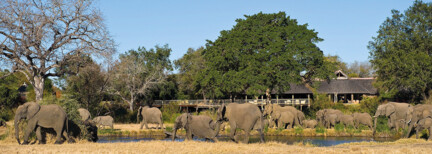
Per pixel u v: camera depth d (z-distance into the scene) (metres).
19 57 31.08
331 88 58.31
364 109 43.72
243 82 43.16
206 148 14.62
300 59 44.69
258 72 44.69
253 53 45.75
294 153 13.32
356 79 61.09
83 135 20.00
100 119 30.34
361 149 14.38
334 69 46.66
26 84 61.81
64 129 18.53
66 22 32.44
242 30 46.81
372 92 58.12
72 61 34.19
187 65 64.31
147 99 55.62
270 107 34.69
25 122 19.08
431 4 44.34
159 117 31.17
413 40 44.72
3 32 30.22
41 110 17.92
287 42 45.94
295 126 34.47
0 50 30.44
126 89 52.34
